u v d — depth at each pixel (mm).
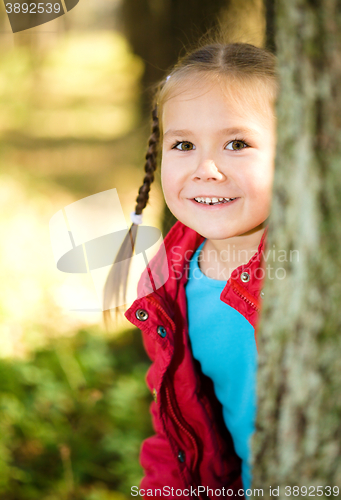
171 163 1378
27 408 2934
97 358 3578
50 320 4027
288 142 813
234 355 1516
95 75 15188
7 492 2471
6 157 8617
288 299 859
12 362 3232
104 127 11102
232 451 1774
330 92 747
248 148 1300
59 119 11586
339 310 803
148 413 3186
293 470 892
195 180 1334
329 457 849
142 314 1487
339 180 765
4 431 2729
